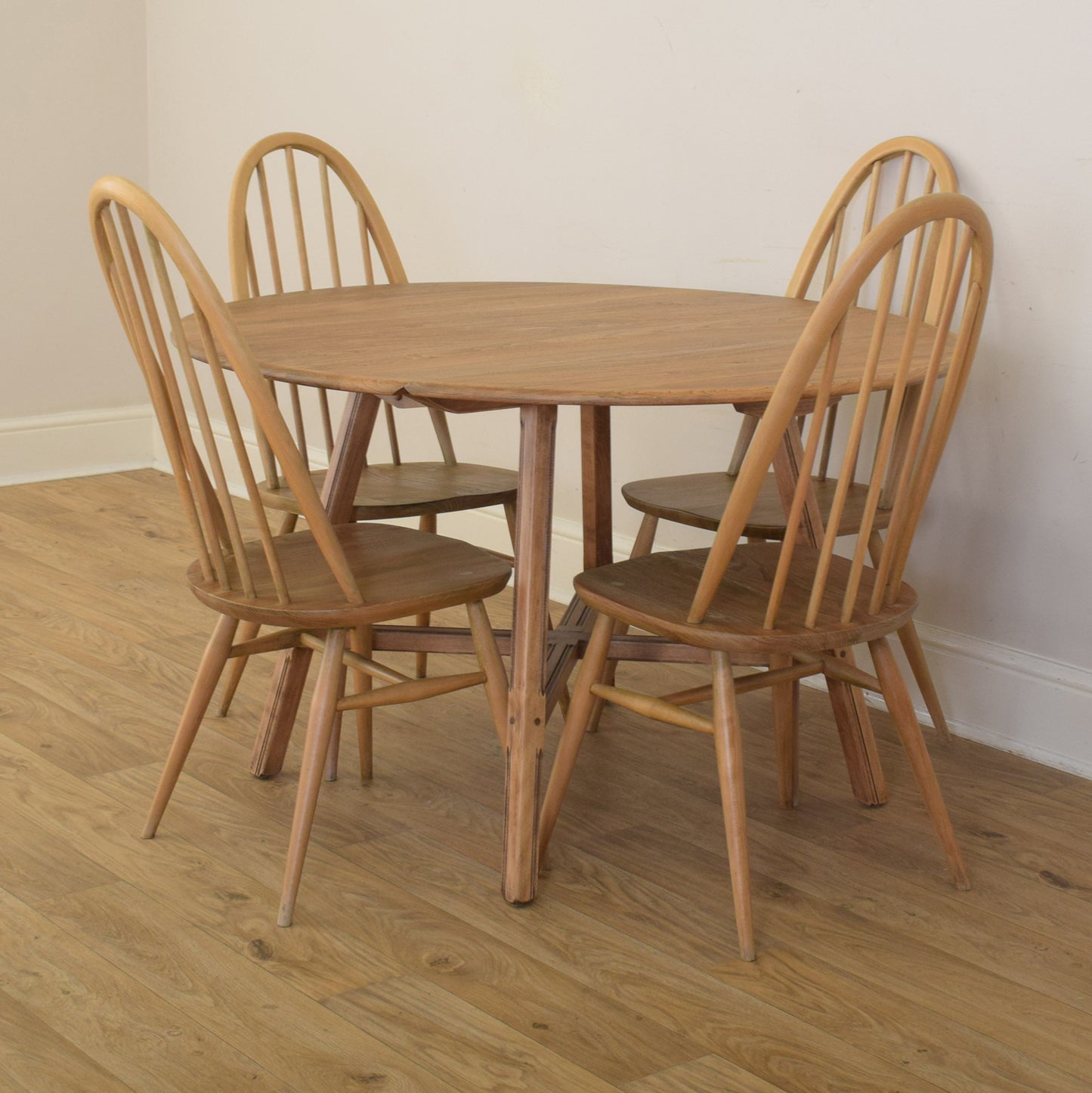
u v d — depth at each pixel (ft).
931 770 6.28
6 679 8.41
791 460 6.93
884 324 5.15
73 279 13.23
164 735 7.73
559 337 6.41
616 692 6.13
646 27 9.09
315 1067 4.91
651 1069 4.99
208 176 12.89
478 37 10.17
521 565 5.89
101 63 12.98
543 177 9.99
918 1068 5.07
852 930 6.00
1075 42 7.13
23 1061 4.88
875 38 7.95
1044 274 7.48
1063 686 7.77
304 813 5.84
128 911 5.90
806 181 8.46
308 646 6.49
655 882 6.35
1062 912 6.23
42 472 13.35
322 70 11.48
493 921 5.96
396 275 9.12
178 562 10.89
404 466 8.42
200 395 5.56
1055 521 7.68
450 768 7.50
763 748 7.94
